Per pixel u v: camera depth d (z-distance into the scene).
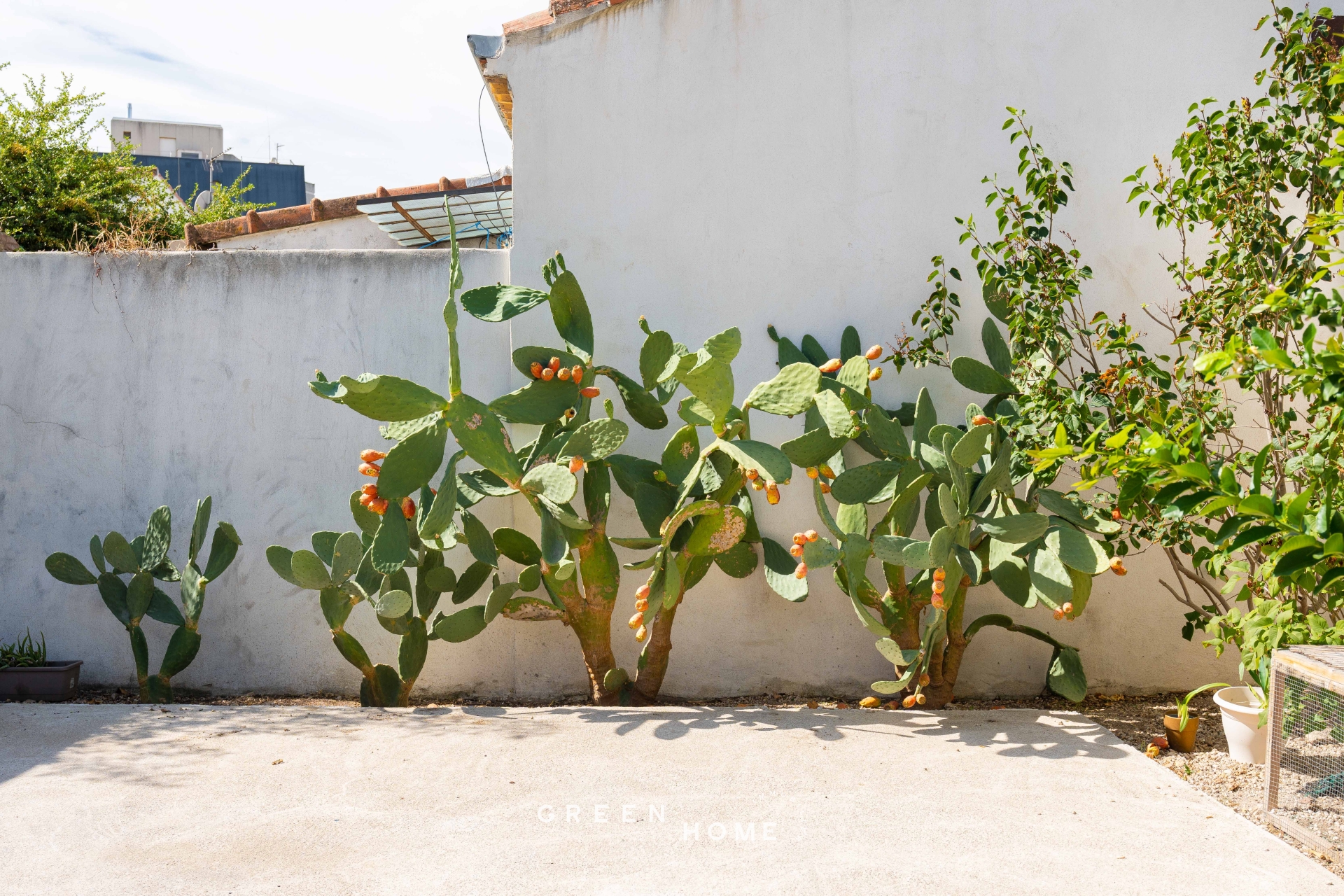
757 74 4.29
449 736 3.43
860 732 3.52
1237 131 3.53
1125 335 3.51
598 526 3.96
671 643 4.34
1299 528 1.89
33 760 3.14
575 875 2.35
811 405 3.67
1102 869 2.39
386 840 2.54
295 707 3.90
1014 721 3.71
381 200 7.16
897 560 3.37
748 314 4.31
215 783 2.94
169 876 2.32
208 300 4.45
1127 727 3.72
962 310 4.27
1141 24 4.21
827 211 4.29
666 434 4.37
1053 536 3.46
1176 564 3.72
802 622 4.31
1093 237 4.23
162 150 34.06
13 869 2.35
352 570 3.81
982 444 3.34
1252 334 2.19
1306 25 3.33
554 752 3.26
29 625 4.46
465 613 3.89
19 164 8.75
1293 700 2.65
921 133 4.26
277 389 4.43
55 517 4.46
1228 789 3.00
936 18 4.25
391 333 4.42
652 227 4.32
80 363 4.47
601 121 4.32
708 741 3.38
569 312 3.83
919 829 2.63
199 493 4.45
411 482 3.50
